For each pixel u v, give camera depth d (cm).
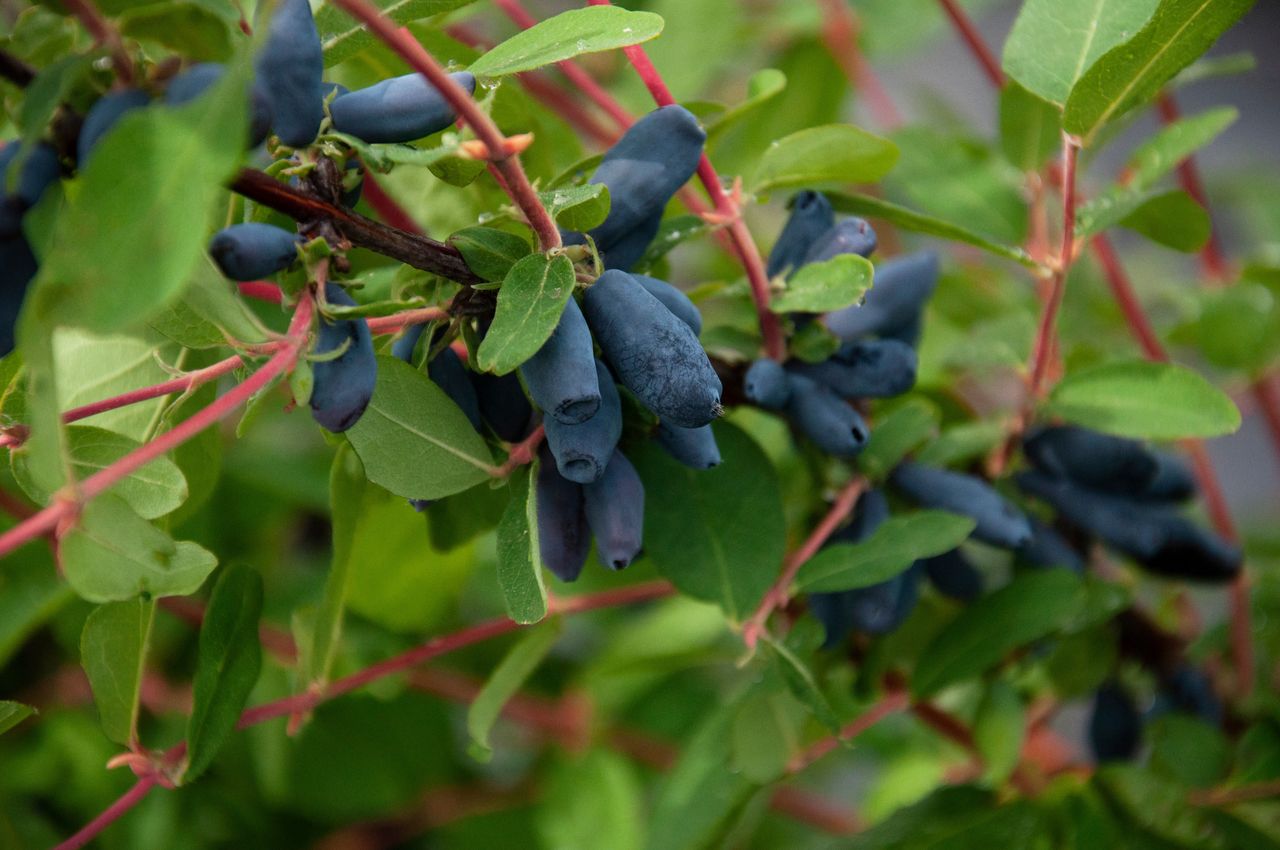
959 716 74
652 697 83
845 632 64
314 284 55
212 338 57
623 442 60
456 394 59
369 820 77
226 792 75
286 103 54
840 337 62
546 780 77
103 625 60
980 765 72
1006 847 65
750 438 63
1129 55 60
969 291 77
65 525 55
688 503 63
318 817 76
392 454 58
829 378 62
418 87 55
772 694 64
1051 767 76
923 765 76
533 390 56
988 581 73
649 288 58
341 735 76
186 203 51
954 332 75
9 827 73
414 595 70
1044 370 65
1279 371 77
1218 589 71
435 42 65
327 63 59
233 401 54
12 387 58
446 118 56
